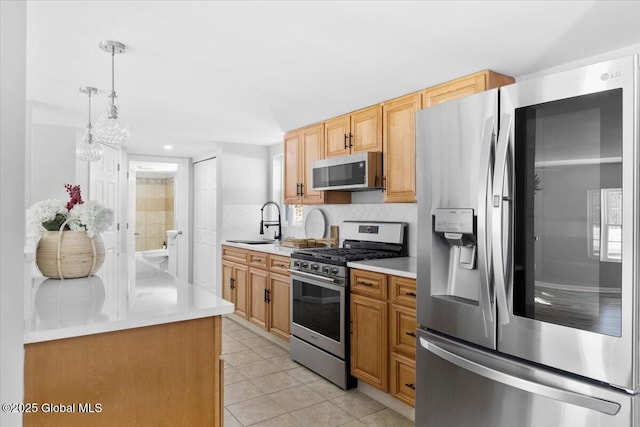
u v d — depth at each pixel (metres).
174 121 3.87
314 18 1.82
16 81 0.77
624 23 1.85
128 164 5.71
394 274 2.53
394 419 2.49
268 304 3.96
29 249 2.19
